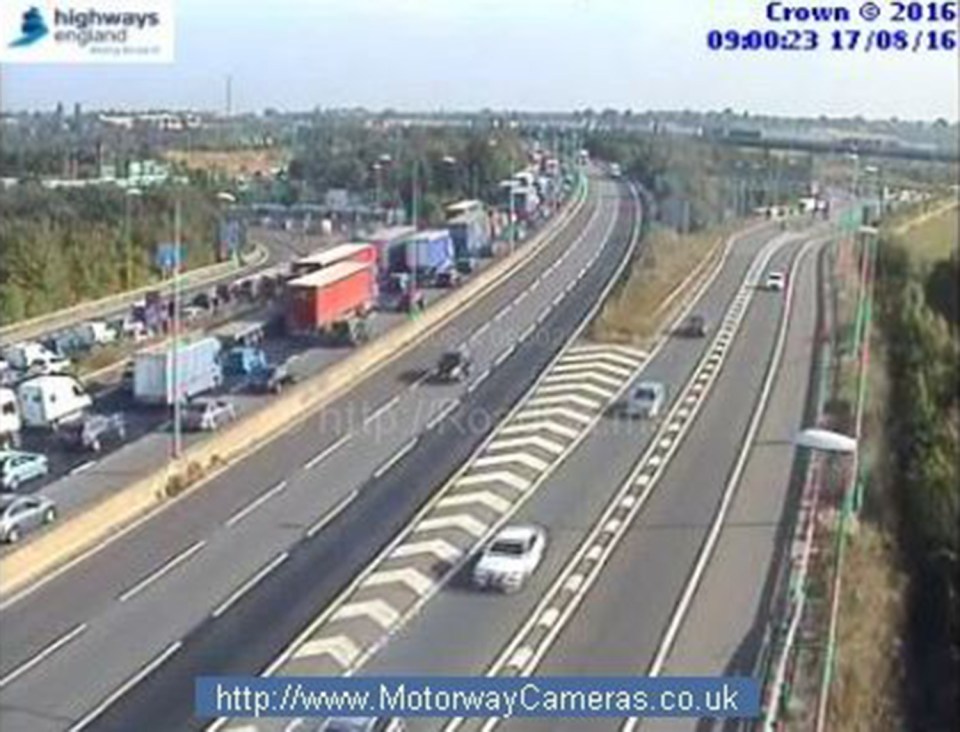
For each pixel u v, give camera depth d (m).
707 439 33.31
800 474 29.73
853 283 56.03
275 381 37.09
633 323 47.47
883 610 23.64
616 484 29.38
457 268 58.06
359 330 43.69
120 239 54.47
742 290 57.06
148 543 25.14
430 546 24.92
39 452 31.09
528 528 24.94
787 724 17.92
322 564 23.88
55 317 48.28
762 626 20.91
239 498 28.22
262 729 17.05
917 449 33.47
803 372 41.06
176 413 30.53
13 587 22.69
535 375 40.75
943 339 45.12
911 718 22.42
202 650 19.81
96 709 17.86
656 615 21.28
